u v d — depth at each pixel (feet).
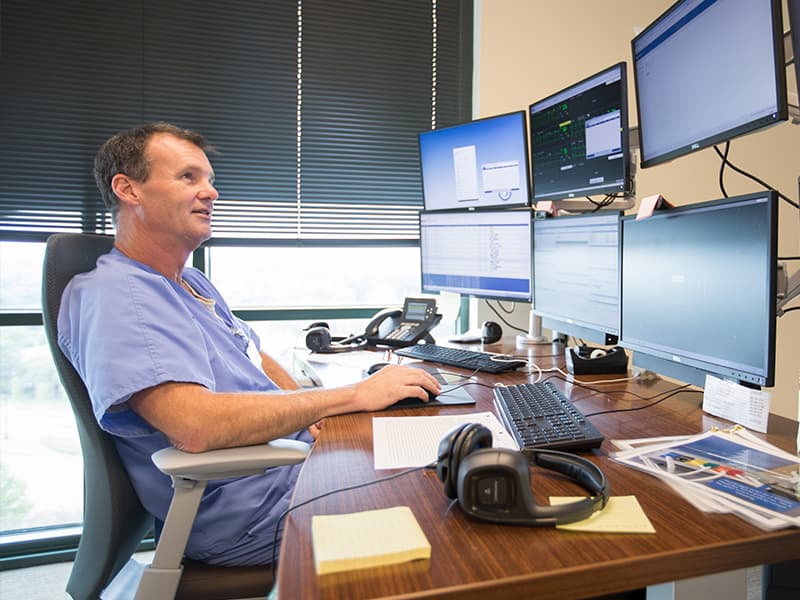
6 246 7.00
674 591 2.11
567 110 5.29
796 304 8.39
